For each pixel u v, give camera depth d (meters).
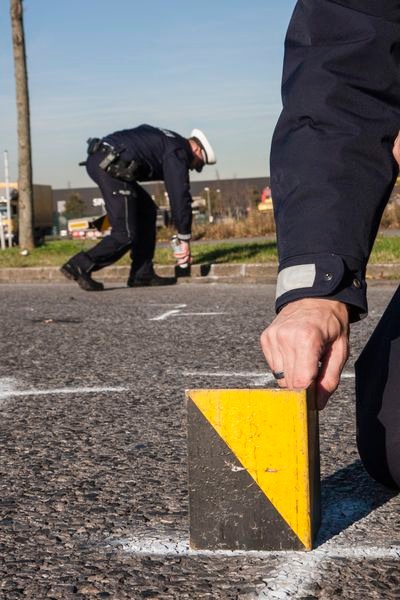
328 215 1.54
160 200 33.66
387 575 1.90
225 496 1.97
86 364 4.82
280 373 1.49
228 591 1.85
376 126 1.60
